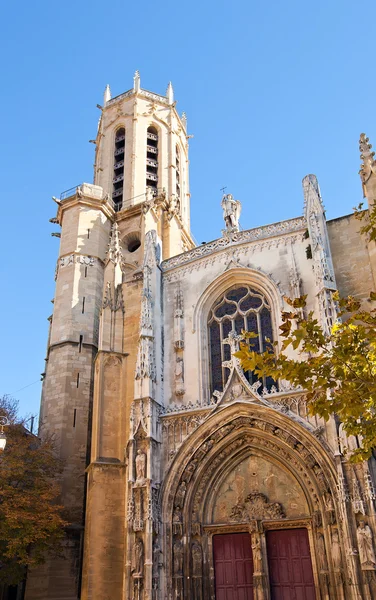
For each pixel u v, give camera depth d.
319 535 26.55
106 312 37.25
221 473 30.09
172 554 28.47
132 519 28.81
